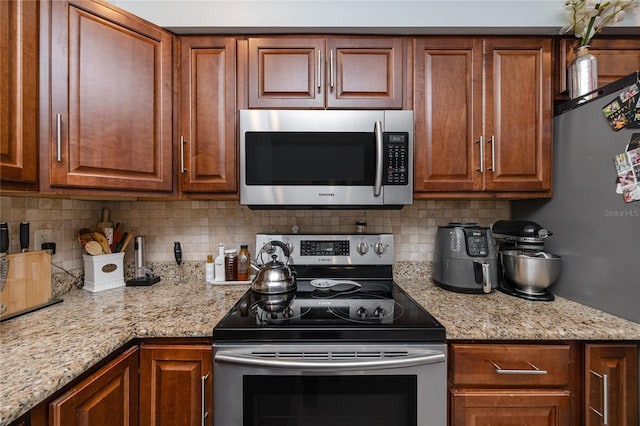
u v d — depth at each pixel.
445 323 0.92
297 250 1.41
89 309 1.04
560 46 1.22
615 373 0.88
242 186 1.18
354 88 1.21
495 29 1.18
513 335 0.87
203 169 1.21
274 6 1.17
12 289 0.95
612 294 0.98
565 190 1.16
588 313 1.00
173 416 0.87
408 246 1.52
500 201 1.52
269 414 0.85
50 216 1.18
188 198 1.22
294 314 0.98
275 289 1.20
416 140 1.21
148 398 0.87
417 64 1.21
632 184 0.92
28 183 0.87
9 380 0.59
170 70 1.18
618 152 0.96
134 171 1.09
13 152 0.82
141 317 0.96
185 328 0.88
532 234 1.17
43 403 0.62
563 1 1.15
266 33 1.21
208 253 1.51
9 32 0.81
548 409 0.87
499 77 1.21
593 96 1.06
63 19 0.93
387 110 1.21
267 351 0.85
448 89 1.21
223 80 1.20
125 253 1.48
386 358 0.84
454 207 1.52
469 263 1.23
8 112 0.81
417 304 1.09
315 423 0.85
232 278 1.42
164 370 0.88
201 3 1.16
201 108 1.20
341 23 1.17
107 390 0.77
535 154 1.21
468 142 1.21
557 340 0.88
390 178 1.18
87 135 0.98
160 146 1.15
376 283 1.40
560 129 1.19
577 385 0.89
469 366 0.88
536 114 1.21
